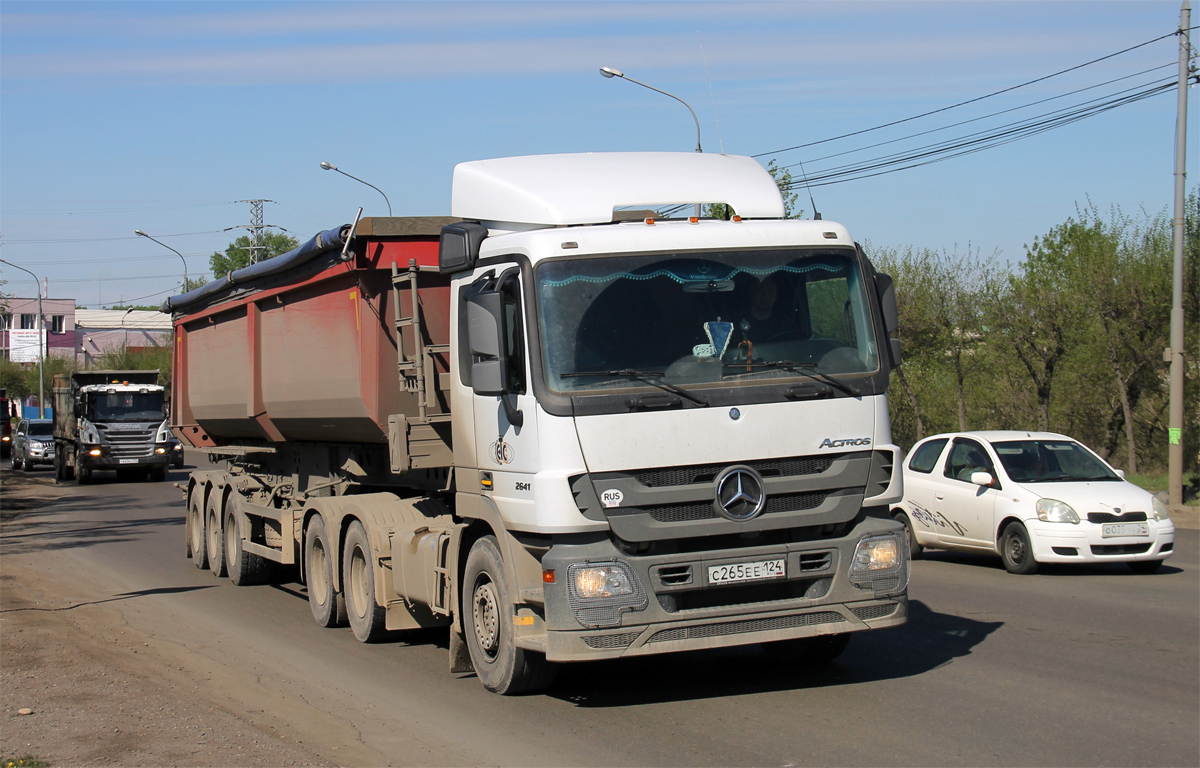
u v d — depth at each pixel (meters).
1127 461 27.17
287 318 10.98
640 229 6.66
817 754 5.73
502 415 6.75
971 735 6.00
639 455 6.27
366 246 8.71
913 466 14.14
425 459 8.34
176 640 9.46
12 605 11.34
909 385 30.56
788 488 6.51
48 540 18.44
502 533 6.80
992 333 26.81
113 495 28.91
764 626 6.46
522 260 6.56
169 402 16.08
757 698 6.95
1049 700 6.73
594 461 6.22
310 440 11.62
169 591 12.54
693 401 6.38
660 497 6.27
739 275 6.72
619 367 6.38
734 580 6.38
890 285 7.07
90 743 6.16
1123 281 23.52
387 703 7.11
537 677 7.00
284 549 11.21
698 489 6.34
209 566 14.48
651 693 7.16
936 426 31.33
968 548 13.07
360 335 9.00
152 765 5.76
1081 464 13.04
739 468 6.41
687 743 6.00
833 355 6.77
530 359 6.35
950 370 29.20
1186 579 11.77
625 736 6.18
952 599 10.70
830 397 6.64
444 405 8.42
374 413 8.90
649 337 6.48
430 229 8.78
